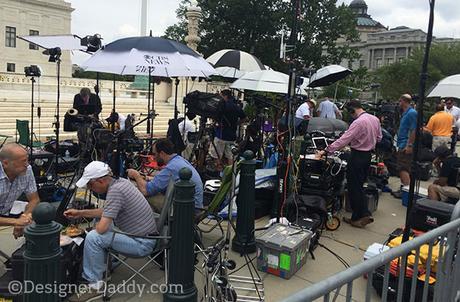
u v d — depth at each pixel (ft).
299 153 17.99
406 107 24.07
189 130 27.30
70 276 11.06
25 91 74.64
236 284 12.41
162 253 12.84
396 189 25.46
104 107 64.75
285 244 12.99
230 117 25.03
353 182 17.95
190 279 10.66
